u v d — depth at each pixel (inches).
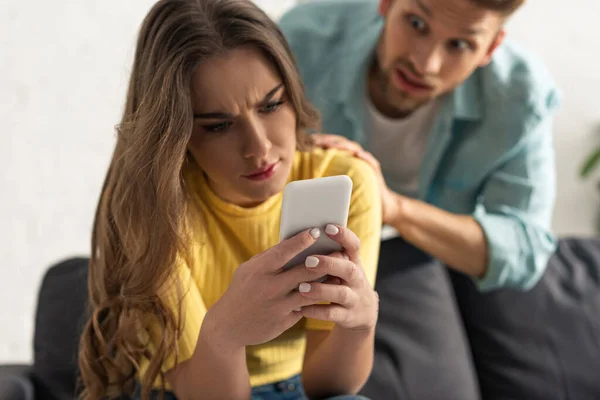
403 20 47.7
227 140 33.4
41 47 69.1
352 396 36.4
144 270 34.3
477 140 57.8
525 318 60.6
